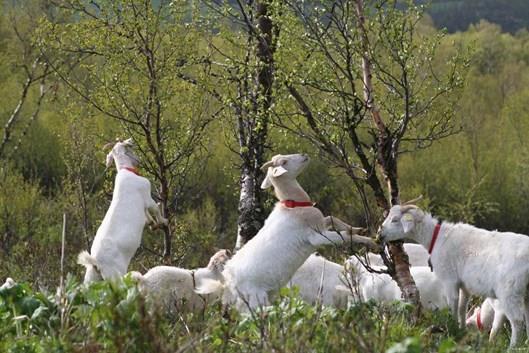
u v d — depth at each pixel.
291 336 13.09
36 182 54.09
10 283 16.58
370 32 23.06
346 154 22.50
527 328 20.73
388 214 21.53
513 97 73.50
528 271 20.39
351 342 12.79
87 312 13.38
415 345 10.70
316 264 23.94
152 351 12.12
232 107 28.53
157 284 20.05
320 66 22.31
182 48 29.50
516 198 61.84
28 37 60.62
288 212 20.67
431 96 24.08
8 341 13.36
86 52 30.41
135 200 23.61
